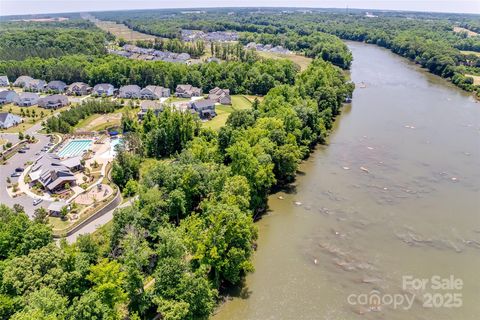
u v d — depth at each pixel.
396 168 99.50
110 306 47.12
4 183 88.50
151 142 106.44
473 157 105.31
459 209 81.25
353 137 120.25
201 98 166.75
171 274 51.03
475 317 54.75
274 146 90.88
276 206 83.19
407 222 76.94
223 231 57.34
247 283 60.81
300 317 54.66
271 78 173.12
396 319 54.38
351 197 86.25
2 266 50.00
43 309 41.38
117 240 61.19
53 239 64.12
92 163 99.62
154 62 189.38
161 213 66.25
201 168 76.12
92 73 181.62
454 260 66.25
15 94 158.00
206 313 50.97
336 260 66.25
